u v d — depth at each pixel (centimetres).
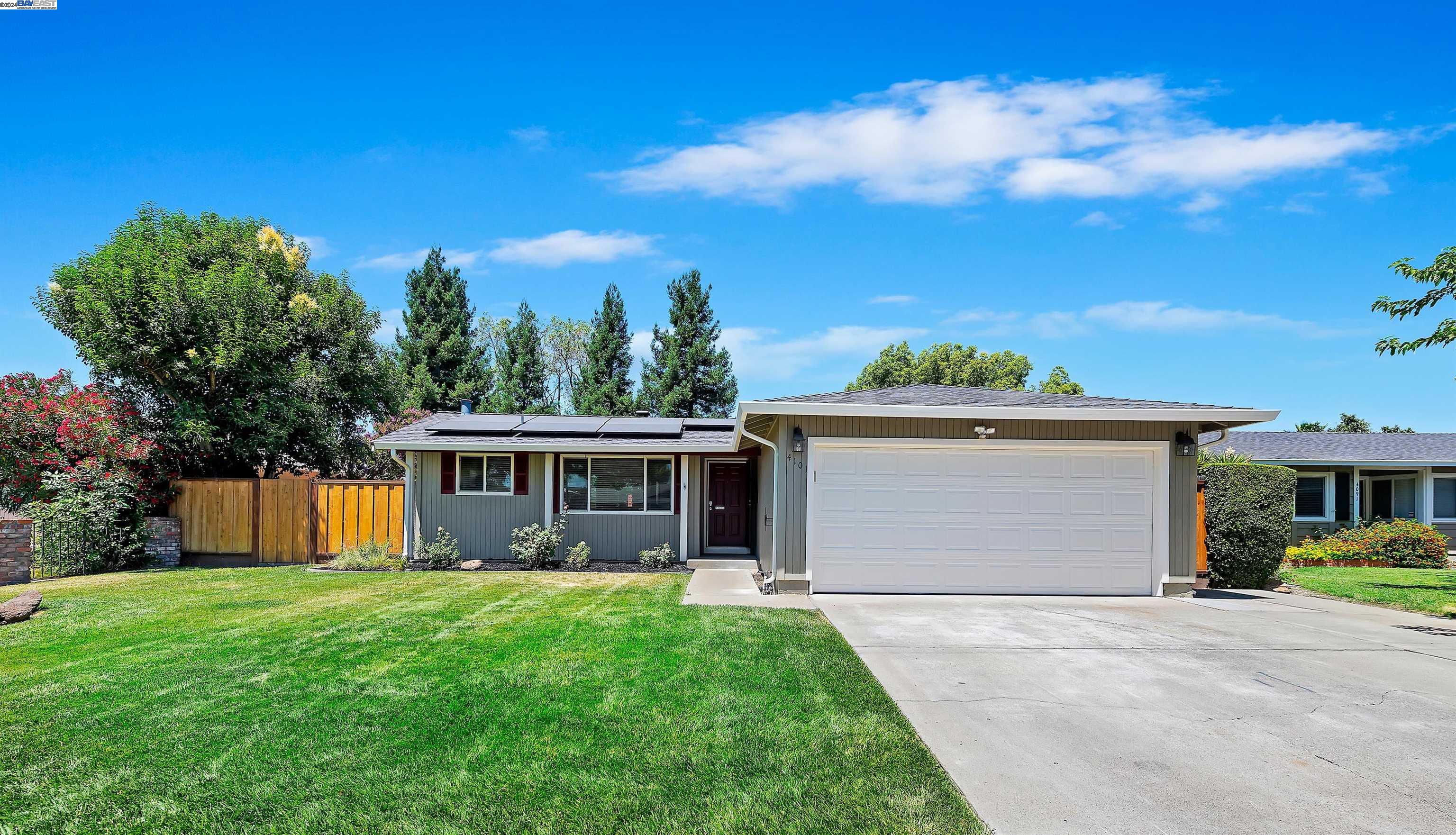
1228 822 389
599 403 3366
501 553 1570
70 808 397
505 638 792
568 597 1093
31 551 1293
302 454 1967
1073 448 1132
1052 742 501
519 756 466
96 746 479
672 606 999
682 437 1625
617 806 401
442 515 1570
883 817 391
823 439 1116
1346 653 759
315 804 402
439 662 690
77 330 1641
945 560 1123
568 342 4200
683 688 609
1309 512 2231
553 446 1534
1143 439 1135
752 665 681
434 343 3372
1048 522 1131
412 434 1603
